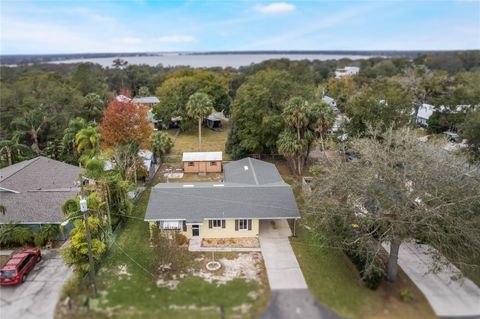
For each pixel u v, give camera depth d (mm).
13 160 42562
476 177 21000
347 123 39969
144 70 125438
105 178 25875
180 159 48250
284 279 20969
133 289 19766
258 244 25578
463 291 20094
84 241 21312
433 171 20094
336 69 142375
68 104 58906
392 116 38031
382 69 113625
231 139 47500
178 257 22781
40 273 22359
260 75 61219
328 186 21844
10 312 18625
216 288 20031
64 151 45500
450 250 21625
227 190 29094
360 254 21156
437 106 57875
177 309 17859
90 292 19062
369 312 18000
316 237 25203
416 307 18531
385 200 19406
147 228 28000
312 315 17641
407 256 23938
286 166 44500
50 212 26344
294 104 37125
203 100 53156
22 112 55844
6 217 25953
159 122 68438
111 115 36031
